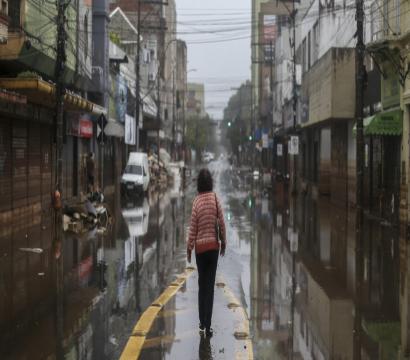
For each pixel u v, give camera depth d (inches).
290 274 498.9
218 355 285.0
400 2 792.9
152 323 339.9
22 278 462.6
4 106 666.2
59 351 290.2
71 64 1057.5
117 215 992.2
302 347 302.0
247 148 4702.3
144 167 1539.1
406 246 647.8
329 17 1403.8
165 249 627.2
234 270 514.6
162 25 2893.7
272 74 2881.4
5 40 655.1
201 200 326.6
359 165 794.8
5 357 281.0
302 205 1213.1
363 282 467.5
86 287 436.1
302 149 1883.6
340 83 1120.2
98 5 1382.9
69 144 1099.3
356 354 293.3
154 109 2546.8
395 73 812.6
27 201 804.6
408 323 350.9
